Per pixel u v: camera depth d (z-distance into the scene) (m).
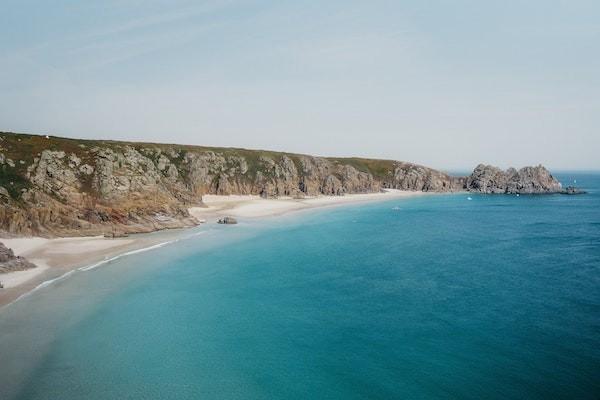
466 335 34.84
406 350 32.41
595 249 68.69
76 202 75.62
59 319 36.56
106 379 27.78
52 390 26.27
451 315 39.53
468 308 41.31
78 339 33.16
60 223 71.00
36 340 32.59
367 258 63.81
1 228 64.19
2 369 28.36
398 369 29.56
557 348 32.06
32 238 65.62
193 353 31.84
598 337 33.84
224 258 61.91
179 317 38.75
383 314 40.03
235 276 52.66
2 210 65.38
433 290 47.38
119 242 68.94
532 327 36.16
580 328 35.72
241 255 64.25
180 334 35.12
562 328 35.78
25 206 68.94
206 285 48.50
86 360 30.11
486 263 60.19
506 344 32.97
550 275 52.78
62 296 42.12
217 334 35.31
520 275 53.06
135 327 36.09
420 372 29.09
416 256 65.44
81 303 40.56
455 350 32.19
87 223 73.50
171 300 43.09
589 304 41.69
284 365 30.25
